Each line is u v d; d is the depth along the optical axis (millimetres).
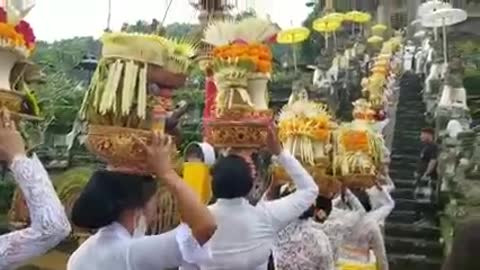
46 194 3506
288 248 5422
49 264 10422
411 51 33750
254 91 5043
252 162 4996
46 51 19922
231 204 4770
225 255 4680
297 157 6234
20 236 3498
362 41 35875
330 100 21312
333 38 35812
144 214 3926
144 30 4797
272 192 5547
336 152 6793
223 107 4926
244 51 4965
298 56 34156
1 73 3629
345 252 7137
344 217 6715
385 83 24453
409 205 15547
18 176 3496
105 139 3836
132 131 3811
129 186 3865
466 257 3068
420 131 20719
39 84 4273
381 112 13008
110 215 3838
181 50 4039
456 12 29312
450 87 22078
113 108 3844
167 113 3998
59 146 14914
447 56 28953
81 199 3873
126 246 3787
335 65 29906
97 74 3928
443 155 16578
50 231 3486
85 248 3871
